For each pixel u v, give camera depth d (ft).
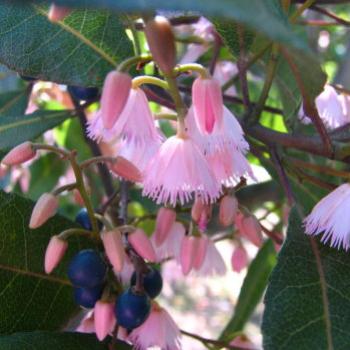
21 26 0.40
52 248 0.35
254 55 0.40
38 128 0.48
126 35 0.41
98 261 0.35
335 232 0.35
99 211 0.45
